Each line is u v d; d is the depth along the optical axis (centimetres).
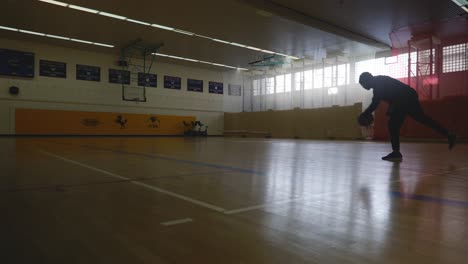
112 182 199
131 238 96
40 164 297
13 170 253
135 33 1250
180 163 314
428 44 1239
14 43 1346
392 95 363
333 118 1455
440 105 1003
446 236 99
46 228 106
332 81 1639
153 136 1719
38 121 1404
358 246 91
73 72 1491
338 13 1006
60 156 387
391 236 99
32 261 79
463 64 1177
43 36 1300
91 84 1537
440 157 402
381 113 1162
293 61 1703
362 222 115
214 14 1034
